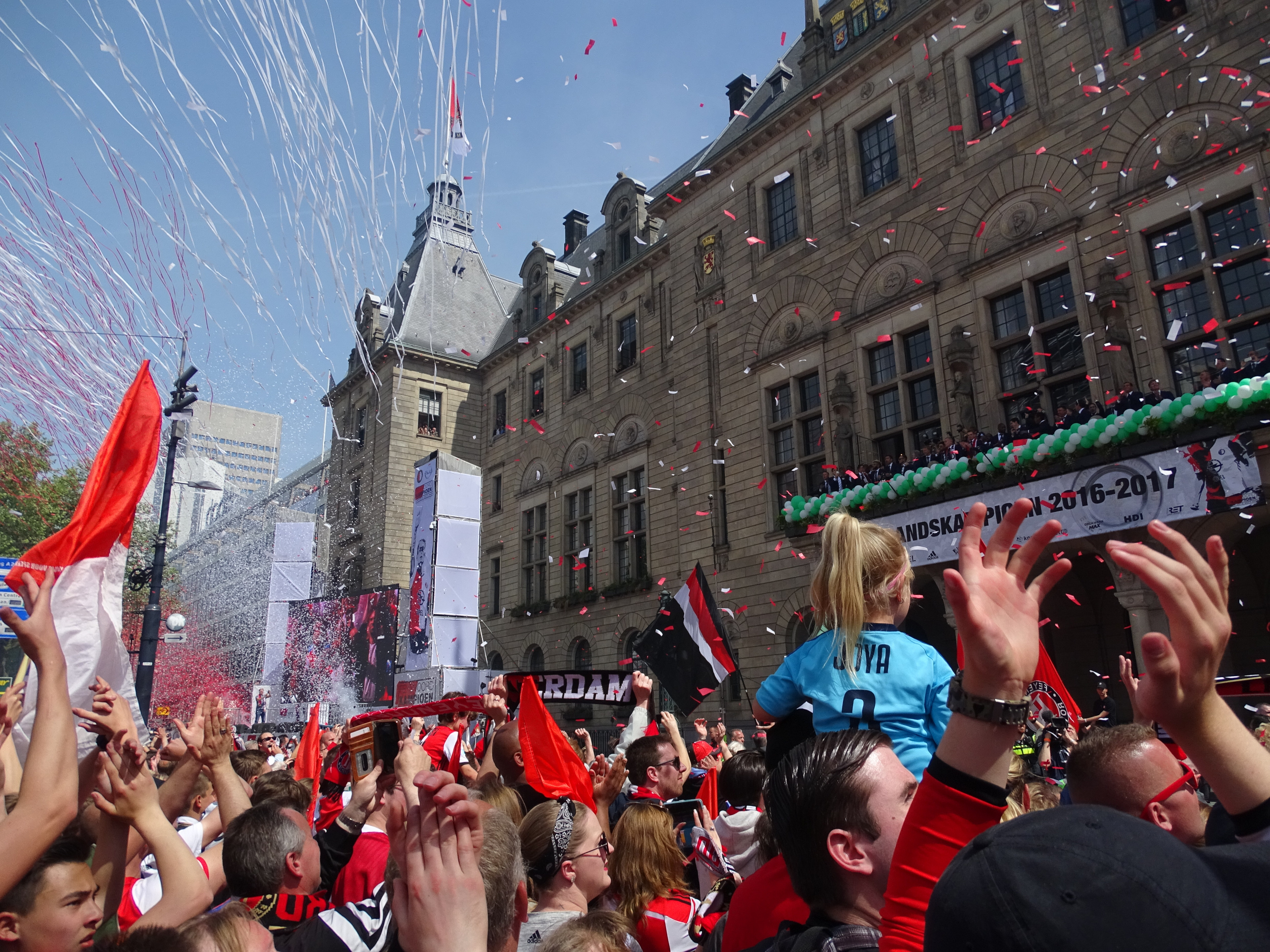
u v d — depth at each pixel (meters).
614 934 2.74
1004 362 19.92
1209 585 1.48
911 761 2.75
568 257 44.12
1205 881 1.04
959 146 21.23
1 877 2.30
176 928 2.12
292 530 35.38
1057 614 21.09
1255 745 1.44
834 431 23.08
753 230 26.98
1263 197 15.71
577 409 34.81
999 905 1.03
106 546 3.85
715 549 26.05
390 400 43.47
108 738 3.01
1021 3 20.39
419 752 3.73
